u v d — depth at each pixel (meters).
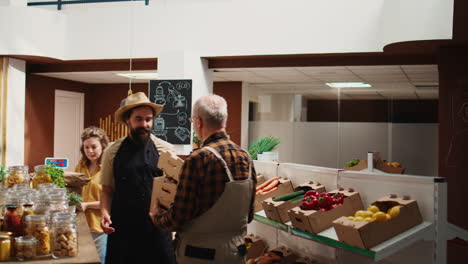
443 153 6.39
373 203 2.87
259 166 4.33
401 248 2.65
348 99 9.58
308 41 7.16
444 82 6.30
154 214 2.75
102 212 3.20
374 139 9.38
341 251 3.41
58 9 8.95
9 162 8.66
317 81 9.55
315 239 2.89
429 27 5.77
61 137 10.66
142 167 3.14
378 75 8.34
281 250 3.92
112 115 11.32
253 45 7.45
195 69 7.73
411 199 2.81
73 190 3.43
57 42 8.41
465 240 2.74
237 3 7.54
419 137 9.10
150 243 3.10
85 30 8.38
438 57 6.31
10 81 8.52
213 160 2.33
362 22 6.90
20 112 8.78
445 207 2.73
